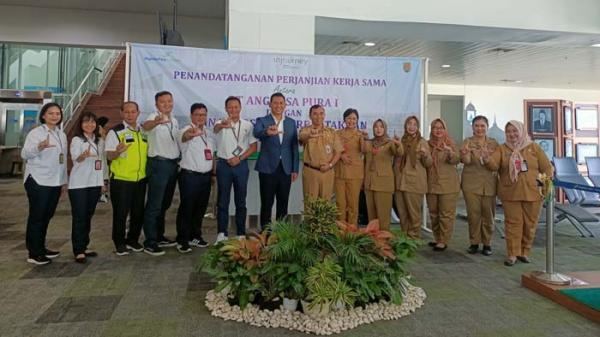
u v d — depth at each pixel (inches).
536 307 108.1
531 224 150.7
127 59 172.9
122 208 148.6
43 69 402.0
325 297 92.5
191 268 135.8
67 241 170.6
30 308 102.1
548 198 124.2
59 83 404.5
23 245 163.3
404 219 175.6
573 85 445.1
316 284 94.0
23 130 404.5
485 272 138.6
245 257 101.0
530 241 152.3
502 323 98.0
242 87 181.6
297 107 185.9
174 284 120.6
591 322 99.0
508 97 461.7
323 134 160.2
